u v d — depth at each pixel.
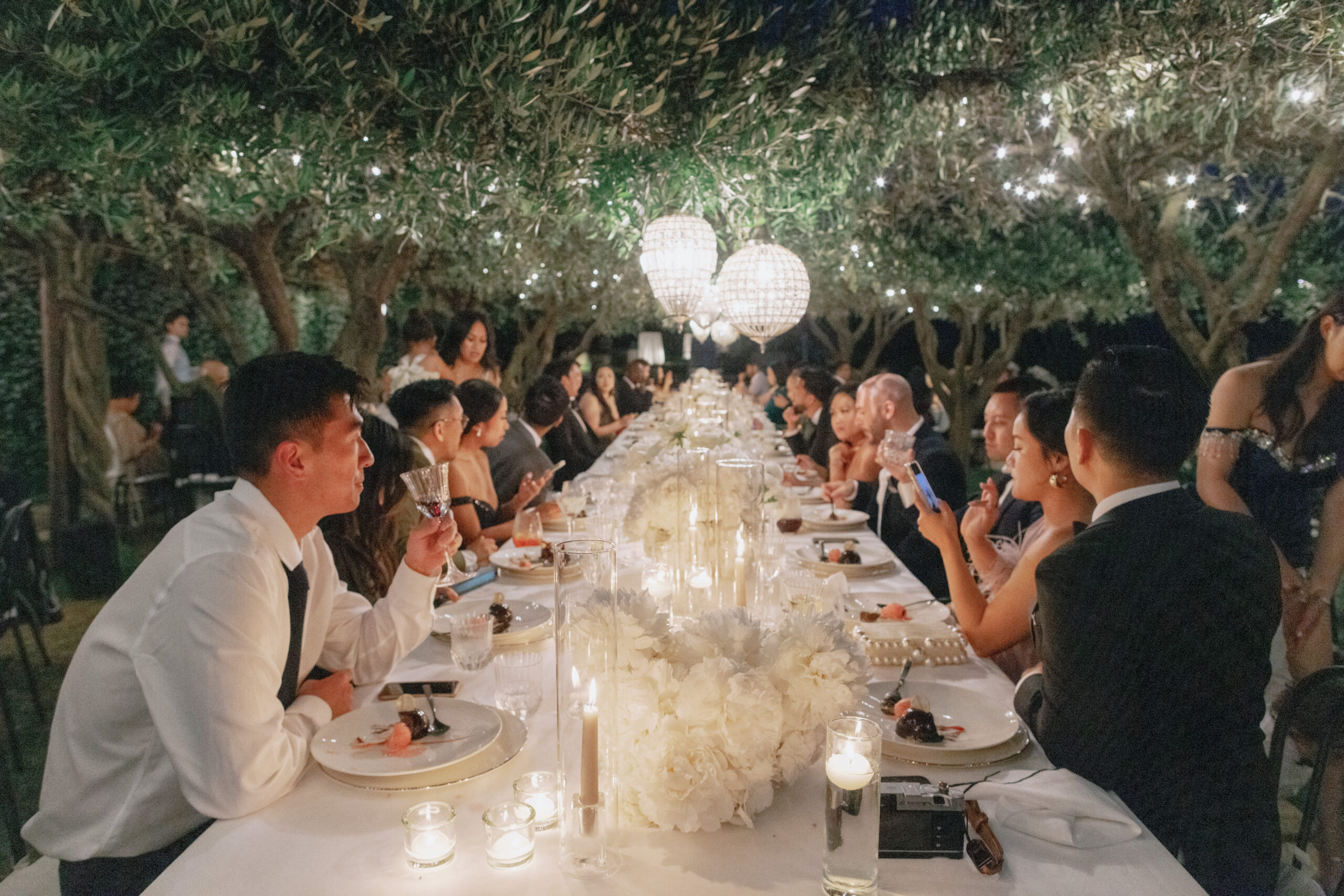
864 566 2.72
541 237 3.75
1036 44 2.86
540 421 4.84
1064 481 2.18
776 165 2.99
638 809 1.26
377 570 2.48
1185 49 2.65
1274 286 5.11
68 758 1.47
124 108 2.03
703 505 1.98
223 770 1.30
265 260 5.02
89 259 5.90
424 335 4.97
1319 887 1.61
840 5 2.77
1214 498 2.93
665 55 2.49
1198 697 1.47
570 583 1.19
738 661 1.25
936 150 3.78
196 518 1.48
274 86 2.11
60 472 5.59
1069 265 7.55
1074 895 1.11
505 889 1.12
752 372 15.69
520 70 2.12
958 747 1.45
